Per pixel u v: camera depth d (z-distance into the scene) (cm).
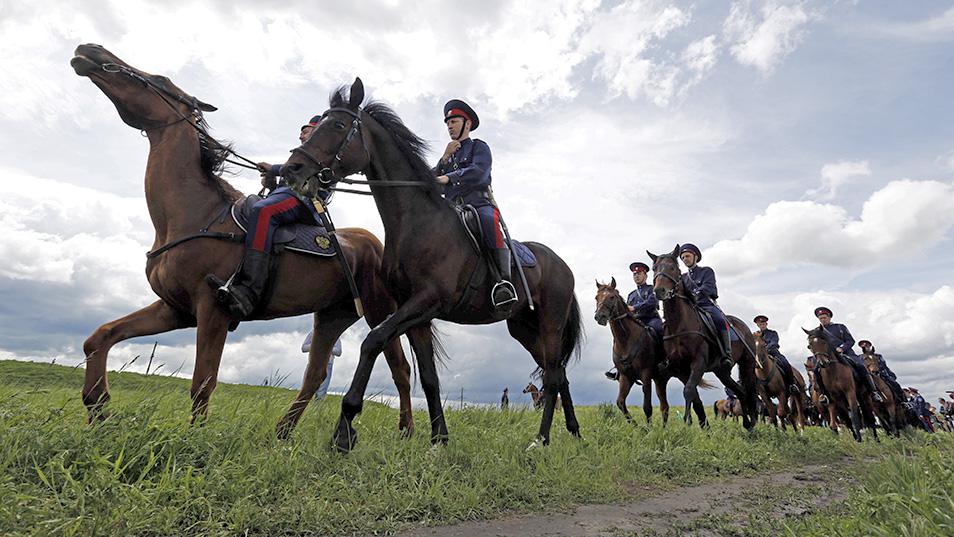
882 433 1181
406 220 467
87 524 250
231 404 489
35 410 358
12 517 239
